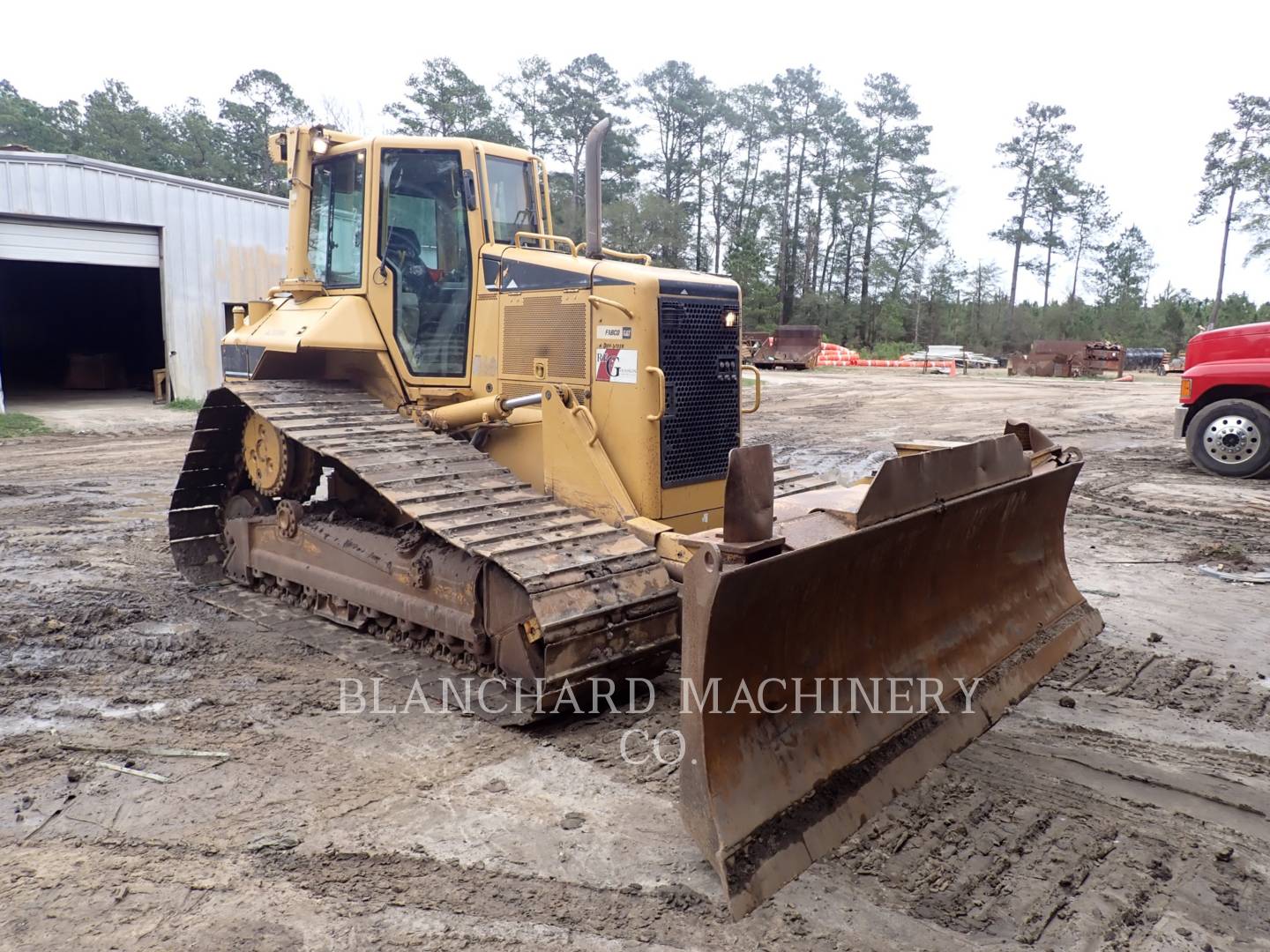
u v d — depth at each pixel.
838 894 3.05
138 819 3.50
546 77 49.28
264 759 4.00
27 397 20.81
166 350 18.53
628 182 51.38
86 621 5.81
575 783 3.79
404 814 3.55
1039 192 66.06
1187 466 12.13
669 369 4.88
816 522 3.72
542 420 5.16
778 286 63.25
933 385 28.38
